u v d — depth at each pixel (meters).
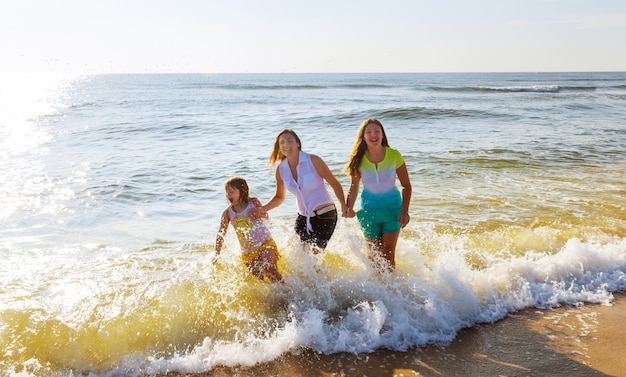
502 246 5.35
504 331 3.76
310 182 4.34
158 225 6.41
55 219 6.70
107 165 10.92
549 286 4.45
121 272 4.64
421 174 9.34
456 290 4.08
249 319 3.81
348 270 4.38
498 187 8.20
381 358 3.39
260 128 18.56
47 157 12.14
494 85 73.69
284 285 4.16
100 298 4.04
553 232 5.78
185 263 4.89
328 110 26.53
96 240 5.72
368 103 33.44
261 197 7.87
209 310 3.89
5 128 18.98
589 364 3.29
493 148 12.38
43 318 3.70
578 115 22.30
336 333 3.65
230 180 4.32
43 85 97.50
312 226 4.36
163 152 12.89
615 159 10.89
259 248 4.22
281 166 4.42
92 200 7.82
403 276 4.27
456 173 9.41
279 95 46.81
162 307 3.89
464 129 17.27
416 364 3.32
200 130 18.00
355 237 4.48
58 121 21.83
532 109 25.83
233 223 4.34
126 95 49.66
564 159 10.88
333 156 11.73
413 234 5.68
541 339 3.64
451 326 3.81
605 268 4.80
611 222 6.21
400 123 19.45
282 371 3.25
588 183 8.50
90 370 3.26
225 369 3.28
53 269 4.73
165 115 24.52
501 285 4.43
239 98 41.56
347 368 3.28
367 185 4.40
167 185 8.87
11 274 4.58
